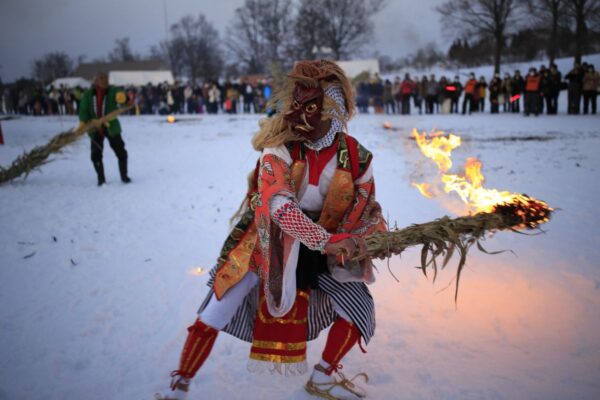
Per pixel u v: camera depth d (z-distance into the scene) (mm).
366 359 3289
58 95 32344
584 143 12219
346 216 2736
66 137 8914
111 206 7309
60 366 3262
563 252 5012
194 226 6281
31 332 3680
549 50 38094
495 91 23125
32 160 8820
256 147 2684
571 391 2910
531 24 36781
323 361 2775
